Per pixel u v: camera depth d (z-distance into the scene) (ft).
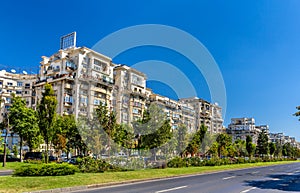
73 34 200.95
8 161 119.44
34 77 239.30
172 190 43.19
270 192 44.75
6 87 238.68
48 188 39.42
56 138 125.29
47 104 93.76
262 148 248.73
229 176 74.38
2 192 35.24
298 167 137.59
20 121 118.52
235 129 450.71
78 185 43.60
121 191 41.29
